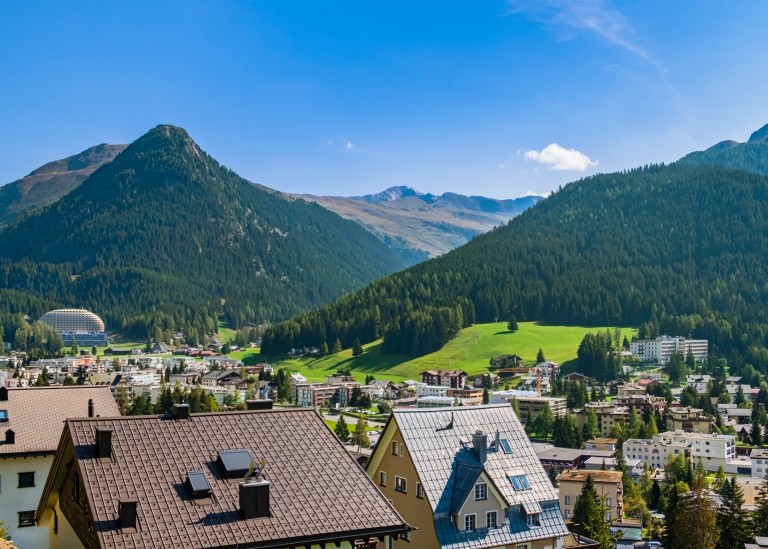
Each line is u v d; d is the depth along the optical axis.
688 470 183.00
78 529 37.47
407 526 38.34
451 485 54.88
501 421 60.75
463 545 52.94
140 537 33.72
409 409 58.38
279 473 39.34
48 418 64.19
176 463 38.19
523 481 56.78
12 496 59.94
